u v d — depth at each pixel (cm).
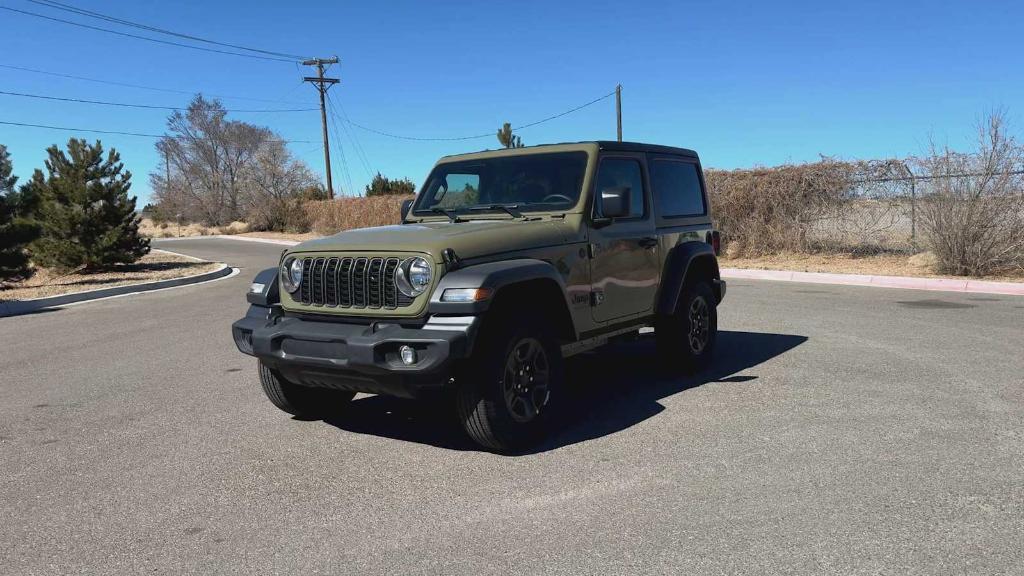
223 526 381
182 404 624
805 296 1195
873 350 755
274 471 458
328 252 484
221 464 473
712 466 439
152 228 6606
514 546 346
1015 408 541
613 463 451
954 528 351
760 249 1828
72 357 855
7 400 655
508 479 432
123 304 1380
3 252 1593
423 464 463
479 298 430
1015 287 1200
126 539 369
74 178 2006
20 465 482
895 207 1641
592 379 671
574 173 561
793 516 367
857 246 1730
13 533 379
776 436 491
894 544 336
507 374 464
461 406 462
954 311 1000
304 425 556
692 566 321
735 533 351
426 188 627
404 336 437
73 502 418
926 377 638
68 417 593
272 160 5453
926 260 1545
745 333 874
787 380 642
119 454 498
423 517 383
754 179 1823
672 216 664
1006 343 774
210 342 920
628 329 601
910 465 432
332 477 445
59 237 1998
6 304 1338
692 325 677
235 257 2617
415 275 446
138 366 787
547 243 508
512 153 596
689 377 668
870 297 1170
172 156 6925
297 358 473
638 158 625
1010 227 1359
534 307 488
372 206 3750
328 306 480
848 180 1697
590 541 348
